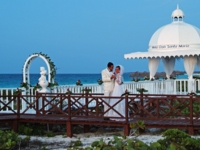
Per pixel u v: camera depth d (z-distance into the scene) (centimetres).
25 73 1967
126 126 1292
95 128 1494
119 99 1360
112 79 1378
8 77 7831
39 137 1337
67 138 1315
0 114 1445
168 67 2469
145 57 2170
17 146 1162
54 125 1525
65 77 8475
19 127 1400
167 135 956
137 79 2184
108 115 1367
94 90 1875
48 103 1427
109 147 799
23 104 1611
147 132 1388
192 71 2239
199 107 1641
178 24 2269
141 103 1416
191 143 923
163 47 2238
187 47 2178
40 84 1602
